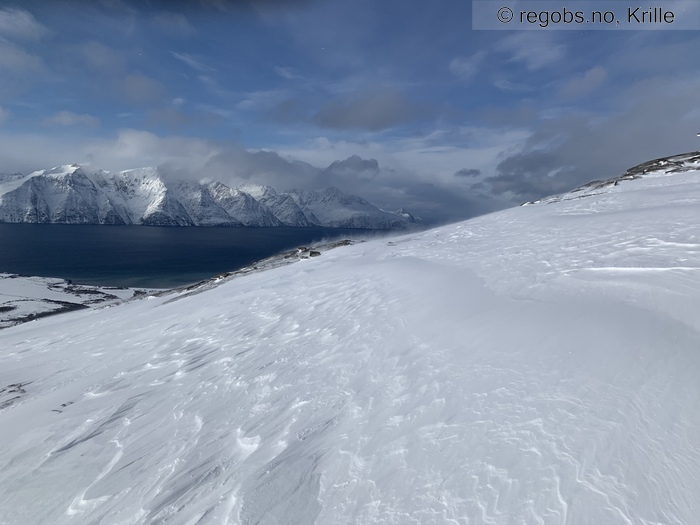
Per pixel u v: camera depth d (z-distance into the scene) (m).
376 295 12.33
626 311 6.24
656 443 3.75
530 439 4.14
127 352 13.31
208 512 4.72
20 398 10.85
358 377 6.90
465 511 3.64
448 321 8.00
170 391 8.91
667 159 32.88
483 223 24.42
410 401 5.52
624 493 3.38
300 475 4.79
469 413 4.83
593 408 4.30
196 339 12.82
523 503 3.53
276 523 4.21
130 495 5.62
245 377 8.50
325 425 5.77
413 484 4.11
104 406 8.84
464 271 11.97
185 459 6.10
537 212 22.52
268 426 6.31
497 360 5.83
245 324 13.35
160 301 27.53
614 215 15.23
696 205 13.55
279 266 28.59
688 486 3.34
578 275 8.53
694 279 6.83
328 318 11.45
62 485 6.25
